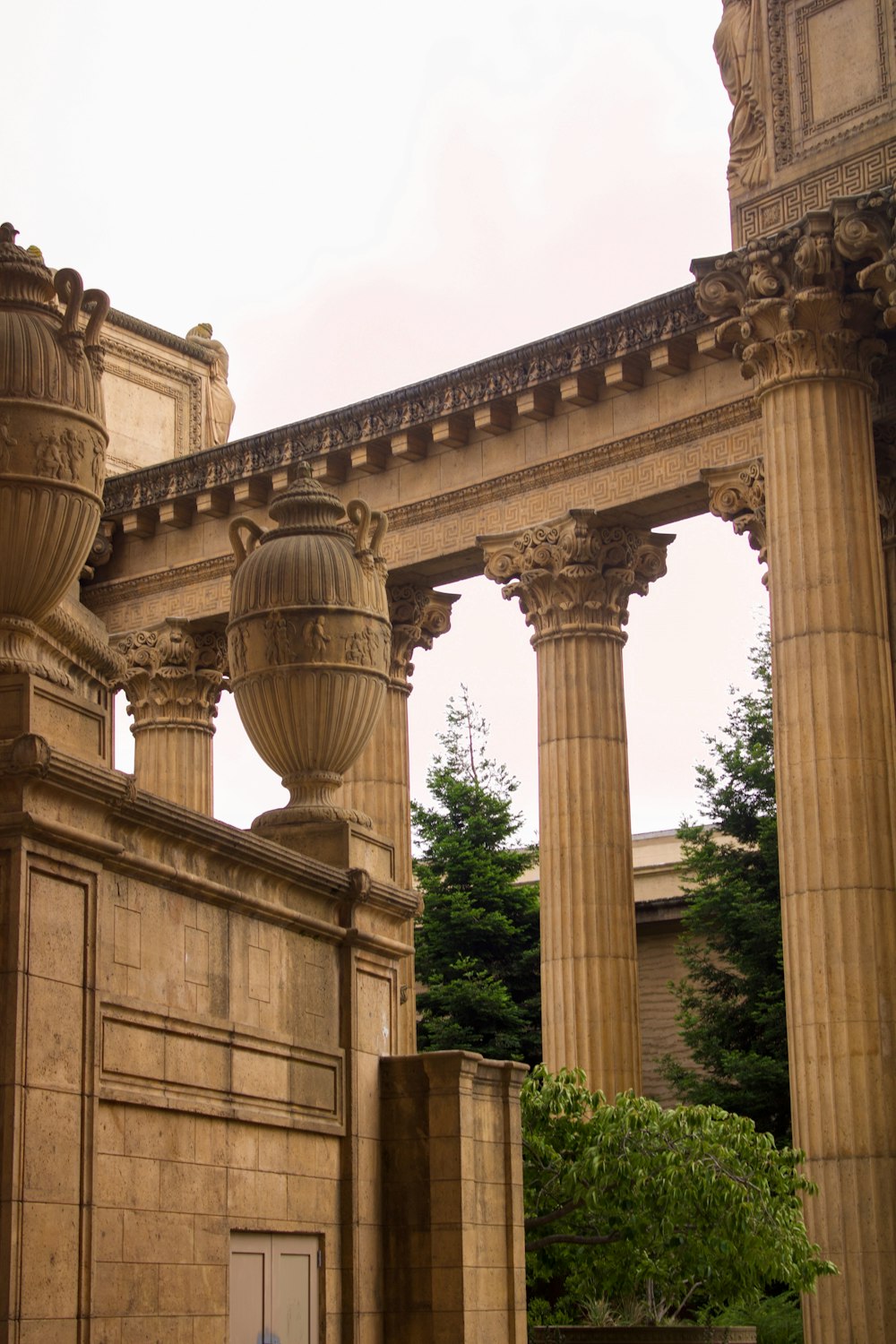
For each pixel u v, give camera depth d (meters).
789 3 32.75
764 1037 41.81
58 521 12.62
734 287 31.75
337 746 17.30
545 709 36.19
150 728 43.53
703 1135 22.14
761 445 33.97
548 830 35.59
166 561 43.91
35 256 13.19
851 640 29.77
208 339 53.69
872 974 28.50
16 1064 11.31
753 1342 23.92
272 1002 14.97
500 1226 16.83
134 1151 12.70
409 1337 15.98
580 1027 34.44
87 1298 11.73
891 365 32.62
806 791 29.39
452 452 38.84
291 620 17.17
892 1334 27.30
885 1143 27.95
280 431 41.19
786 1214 22.22
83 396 12.91
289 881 15.34
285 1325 14.66
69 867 12.05
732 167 33.00
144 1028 12.97
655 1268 22.53
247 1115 14.20
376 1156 16.31
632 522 36.53
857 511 30.41
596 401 36.56
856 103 31.59
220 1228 13.72
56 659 14.51
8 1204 11.10
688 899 46.19
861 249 30.00
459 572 39.75
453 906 50.09
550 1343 23.66
